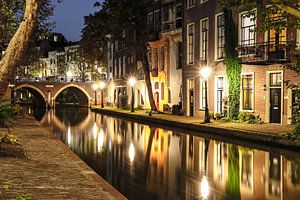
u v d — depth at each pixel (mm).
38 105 83375
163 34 43344
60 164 12273
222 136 23922
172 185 11867
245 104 29109
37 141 17984
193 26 36781
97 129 31500
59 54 100562
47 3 23750
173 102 43250
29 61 38719
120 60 63312
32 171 10953
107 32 46094
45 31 23859
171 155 17688
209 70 30266
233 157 16656
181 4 41781
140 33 43781
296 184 11906
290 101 24812
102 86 64812
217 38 32812
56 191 8805
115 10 43969
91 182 9836
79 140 24016
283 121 25266
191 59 37500
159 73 46688
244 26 29031
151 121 36219
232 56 29859
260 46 26312
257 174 13359
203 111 34781
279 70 25766
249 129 22656
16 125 26078
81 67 82375
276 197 10453
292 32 24656
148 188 11477
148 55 49500
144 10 43875
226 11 30578
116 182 12273
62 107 78875
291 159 15977
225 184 11984
